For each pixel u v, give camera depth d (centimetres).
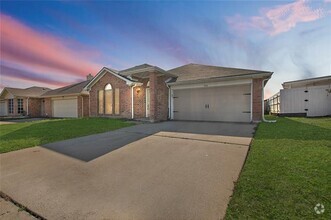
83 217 235
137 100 1295
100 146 580
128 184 322
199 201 260
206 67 1445
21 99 2397
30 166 422
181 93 1325
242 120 1110
